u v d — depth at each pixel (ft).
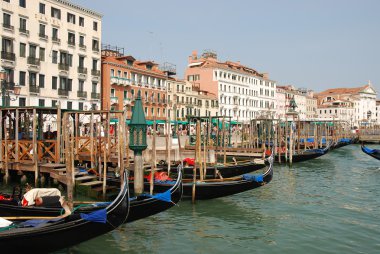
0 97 107.45
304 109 333.21
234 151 108.88
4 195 39.24
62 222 30.55
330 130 223.10
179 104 189.06
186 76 233.35
